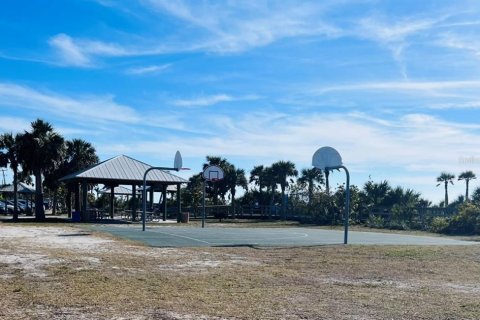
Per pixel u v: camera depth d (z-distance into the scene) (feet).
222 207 180.04
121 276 32.37
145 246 52.06
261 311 23.11
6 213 182.91
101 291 27.14
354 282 32.14
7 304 23.72
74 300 24.75
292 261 42.39
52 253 43.19
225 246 54.24
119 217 152.66
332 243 61.62
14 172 141.38
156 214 143.54
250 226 111.75
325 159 67.26
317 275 34.81
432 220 104.94
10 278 30.68
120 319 21.21
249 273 35.01
